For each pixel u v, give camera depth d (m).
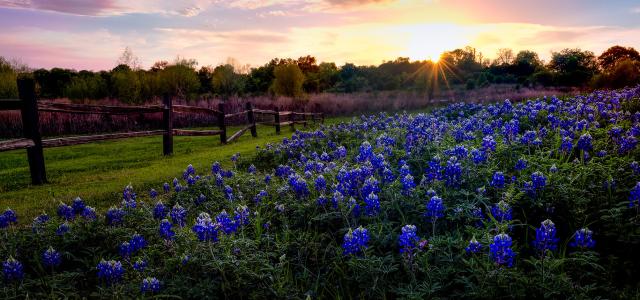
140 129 22.02
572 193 5.11
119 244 5.18
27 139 8.91
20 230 5.45
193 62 45.69
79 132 19.83
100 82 39.59
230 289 4.13
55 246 5.01
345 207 5.27
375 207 4.89
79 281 4.67
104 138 10.62
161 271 4.50
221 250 4.57
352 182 5.86
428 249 4.42
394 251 4.70
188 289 4.09
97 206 7.42
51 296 4.12
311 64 96.06
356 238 4.18
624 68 41.38
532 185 5.15
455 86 61.88
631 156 6.79
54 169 11.09
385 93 45.44
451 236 4.73
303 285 4.50
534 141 7.30
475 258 4.14
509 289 3.79
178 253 4.73
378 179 6.39
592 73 63.31
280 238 5.30
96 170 10.82
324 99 37.19
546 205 5.01
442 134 9.61
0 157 13.70
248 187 7.41
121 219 5.69
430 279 4.01
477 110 16.19
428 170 6.55
